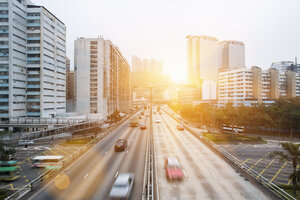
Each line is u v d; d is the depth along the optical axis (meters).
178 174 22.55
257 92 98.06
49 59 69.12
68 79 124.56
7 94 60.00
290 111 54.75
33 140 47.06
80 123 58.16
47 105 67.81
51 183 21.11
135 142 42.03
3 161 25.72
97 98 82.06
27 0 67.06
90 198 17.88
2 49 59.81
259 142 45.12
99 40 82.81
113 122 75.00
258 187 20.36
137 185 20.59
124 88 132.62
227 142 44.84
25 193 18.59
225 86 111.75
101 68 82.88
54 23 71.88
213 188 20.06
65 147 41.12
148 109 150.38
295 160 21.30
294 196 19.88
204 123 75.38
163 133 53.56
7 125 55.34
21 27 63.59
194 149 36.16
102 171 24.67
